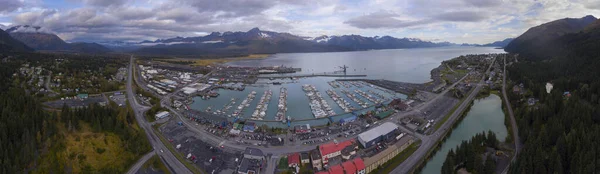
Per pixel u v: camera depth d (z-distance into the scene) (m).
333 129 147.62
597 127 107.06
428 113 172.25
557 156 90.94
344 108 193.75
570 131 111.38
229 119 171.25
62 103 186.00
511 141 125.62
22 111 125.06
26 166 94.75
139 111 180.50
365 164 102.94
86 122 127.38
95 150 110.81
